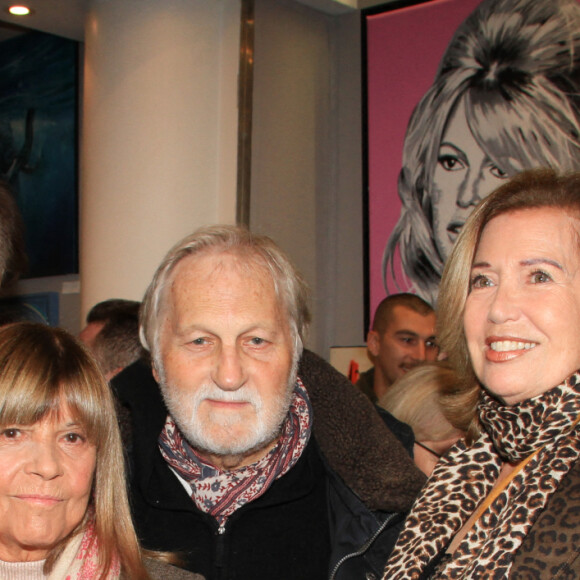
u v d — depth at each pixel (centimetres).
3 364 148
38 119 547
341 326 438
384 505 175
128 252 406
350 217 438
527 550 130
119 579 157
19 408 144
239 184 393
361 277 432
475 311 155
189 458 185
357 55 438
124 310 300
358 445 185
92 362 157
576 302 143
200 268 176
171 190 402
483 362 153
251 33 397
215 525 182
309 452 195
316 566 184
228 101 403
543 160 375
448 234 404
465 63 401
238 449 173
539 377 143
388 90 426
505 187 158
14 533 145
